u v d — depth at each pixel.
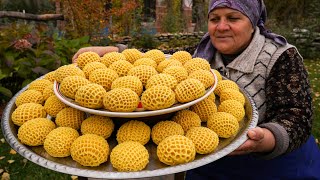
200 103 1.05
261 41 1.35
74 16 4.77
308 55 5.72
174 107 0.91
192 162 0.83
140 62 1.19
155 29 6.13
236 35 1.32
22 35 3.43
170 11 6.63
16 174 2.32
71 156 0.89
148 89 0.92
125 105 0.88
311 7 6.52
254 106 1.16
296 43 5.80
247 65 1.34
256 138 0.95
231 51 1.38
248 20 1.31
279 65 1.26
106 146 0.88
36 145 0.94
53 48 3.20
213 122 0.98
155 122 1.01
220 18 1.33
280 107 1.16
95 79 1.03
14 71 2.95
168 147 0.83
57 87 1.05
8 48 3.06
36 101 1.12
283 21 6.79
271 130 1.02
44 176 2.30
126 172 0.80
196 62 1.18
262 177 1.33
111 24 5.27
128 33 5.74
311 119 1.14
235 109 1.06
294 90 1.16
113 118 0.99
